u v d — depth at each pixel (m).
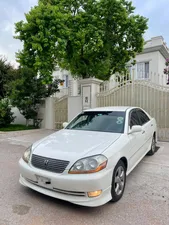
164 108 7.29
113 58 10.79
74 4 9.16
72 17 8.77
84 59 10.21
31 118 11.45
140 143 4.22
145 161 5.02
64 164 2.67
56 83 11.65
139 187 3.48
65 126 4.59
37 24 7.66
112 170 2.79
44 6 7.76
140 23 9.88
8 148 6.71
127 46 10.55
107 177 2.68
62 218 2.54
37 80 10.67
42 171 2.78
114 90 8.36
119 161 3.06
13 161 5.10
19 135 9.24
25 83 10.52
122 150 3.15
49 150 2.98
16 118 13.41
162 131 7.43
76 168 2.61
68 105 9.88
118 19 9.34
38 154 2.96
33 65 8.21
